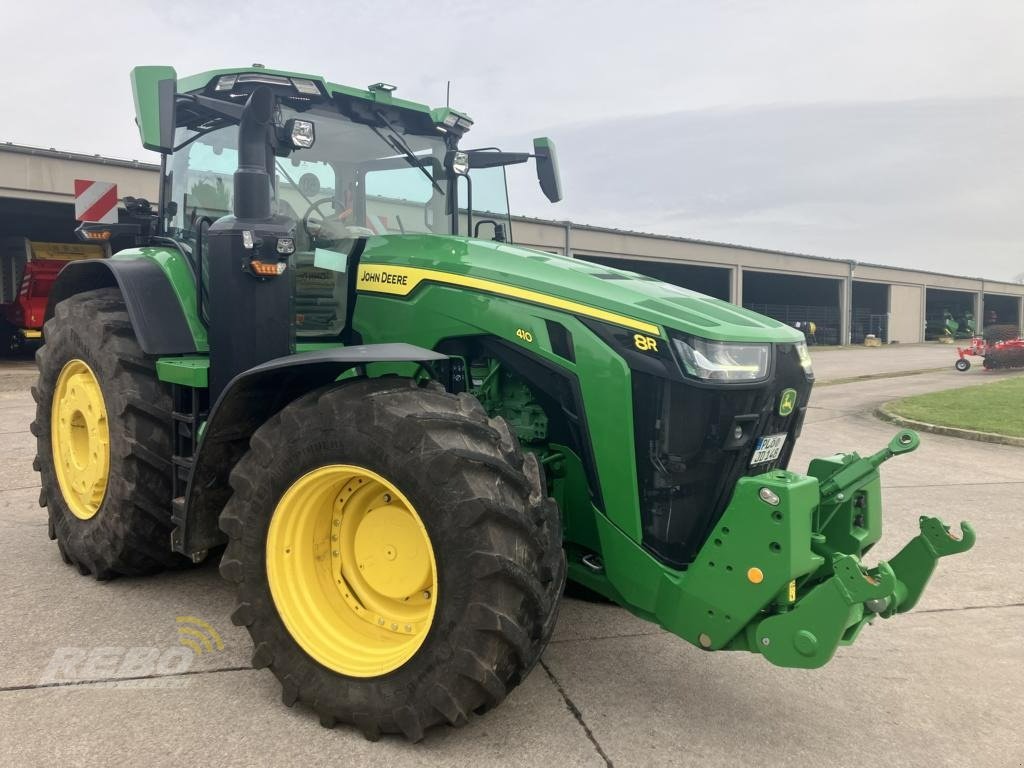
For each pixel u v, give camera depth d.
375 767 2.32
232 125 3.51
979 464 7.53
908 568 2.64
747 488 2.35
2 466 6.39
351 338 3.42
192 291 3.60
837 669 3.07
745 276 38.56
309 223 3.46
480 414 2.53
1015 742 2.55
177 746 2.41
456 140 4.04
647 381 2.64
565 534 2.95
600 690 2.84
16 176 14.20
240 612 2.66
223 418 2.84
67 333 3.92
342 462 2.49
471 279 3.02
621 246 26.53
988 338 20.11
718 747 2.48
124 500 3.49
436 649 2.34
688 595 2.52
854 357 27.52
